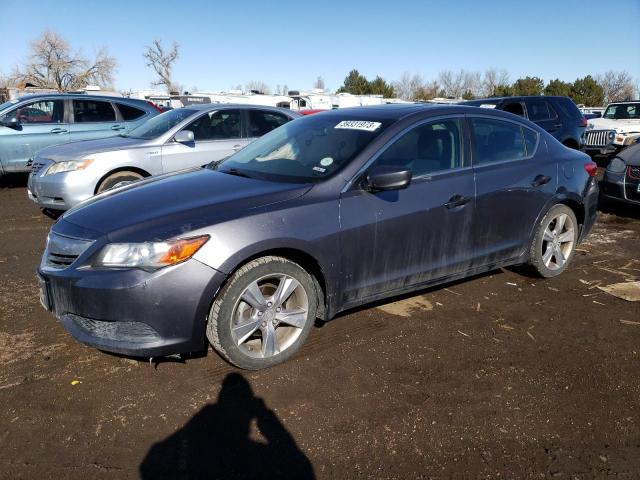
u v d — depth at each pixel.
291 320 3.18
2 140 8.90
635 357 3.32
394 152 3.55
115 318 2.76
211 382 2.99
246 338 3.04
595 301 4.20
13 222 6.81
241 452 2.43
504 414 2.73
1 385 2.93
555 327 3.73
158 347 2.79
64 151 6.53
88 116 9.57
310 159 3.60
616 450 2.47
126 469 2.31
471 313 3.95
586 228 4.88
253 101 27.19
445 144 3.84
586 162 4.80
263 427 2.61
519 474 2.31
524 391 2.94
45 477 2.26
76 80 52.34
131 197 3.29
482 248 4.02
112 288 2.72
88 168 6.32
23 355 3.26
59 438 2.51
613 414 2.74
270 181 3.43
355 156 3.42
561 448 2.48
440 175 3.72
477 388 2.96
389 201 3.43
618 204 7.61
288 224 3.04
